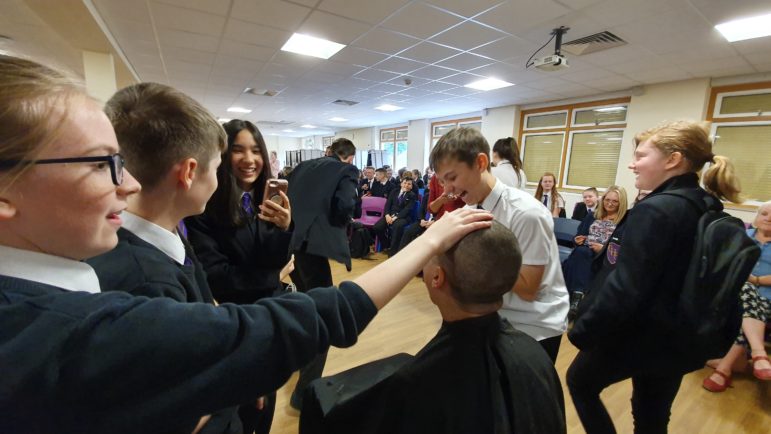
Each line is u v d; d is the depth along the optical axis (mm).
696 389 1942
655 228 948
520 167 2523
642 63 3922
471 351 660
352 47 3727
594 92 5504
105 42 3438
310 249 1850
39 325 277
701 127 1013
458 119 8352
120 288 434
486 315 674
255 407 912
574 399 1195
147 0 2762
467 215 669
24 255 308
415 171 6656
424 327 2572
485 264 625
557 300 1134
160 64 4566
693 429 1651
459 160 1043
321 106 7648
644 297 958
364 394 738
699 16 2725
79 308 298
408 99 6543
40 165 282
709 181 1137
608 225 2840
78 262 359
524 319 1089
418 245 570
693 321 924
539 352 713
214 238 1072
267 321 363
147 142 482
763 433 1631
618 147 5516
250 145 1138
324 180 1927
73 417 285
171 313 323
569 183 6262
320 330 394
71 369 276
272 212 1101
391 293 491
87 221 322
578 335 1068
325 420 800
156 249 518
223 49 3906
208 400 327
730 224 952
